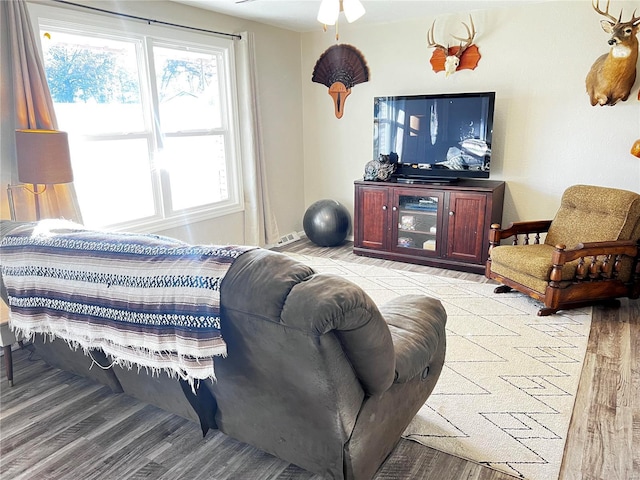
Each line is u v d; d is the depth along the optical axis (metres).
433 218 4.41
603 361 2.67
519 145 4.33
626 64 3.53
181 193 4.21
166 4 3.75
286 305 1.26
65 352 2.29
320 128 5.43
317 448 1.59
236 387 1.62
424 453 1.95
